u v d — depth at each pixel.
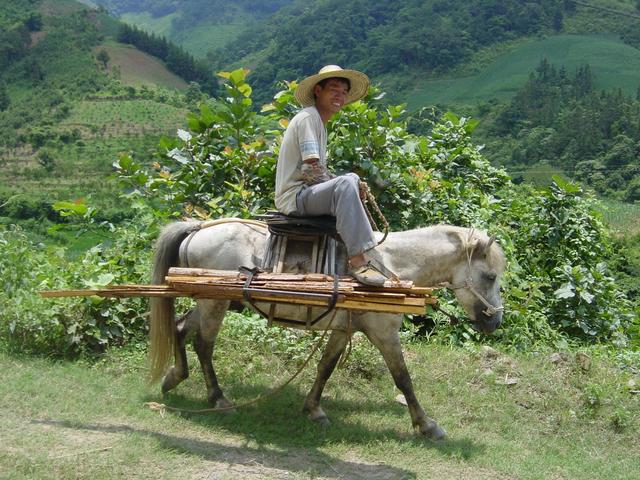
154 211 8.23
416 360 7.03
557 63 88.50
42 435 4.88
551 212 9.91
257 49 124.75
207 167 8.53
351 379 6.63
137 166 8.63
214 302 5.59
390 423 5.84
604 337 9.20
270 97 75.12
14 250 7.56
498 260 5.59
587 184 39.53
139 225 8.20
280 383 6.50
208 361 5.78
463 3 106.06
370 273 4.91
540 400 6.46
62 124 69.25
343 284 4.89
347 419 5.86
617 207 31.80
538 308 8.86
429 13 103.06
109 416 5.44
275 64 87.94
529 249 9.87
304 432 5.50
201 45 186.00
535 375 6.82
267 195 8.64
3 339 6.96
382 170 8.47
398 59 91.19
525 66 87.62
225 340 6.95
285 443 5.24
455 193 9.50
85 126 68.81
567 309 9.14
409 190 8.80
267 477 4.59
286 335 7.00
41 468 4.37
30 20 102.19
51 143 62.28
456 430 5.82
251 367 6.67
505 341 8.05
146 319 7.28
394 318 5.40
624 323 9.93
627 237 24.39
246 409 5.84
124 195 8.54
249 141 8.85
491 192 10.88
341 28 95.75
